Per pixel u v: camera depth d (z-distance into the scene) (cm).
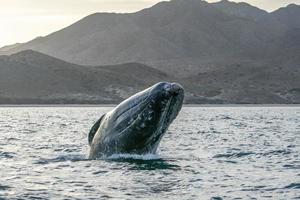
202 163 7500
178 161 7588
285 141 11362
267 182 6134
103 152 7050
